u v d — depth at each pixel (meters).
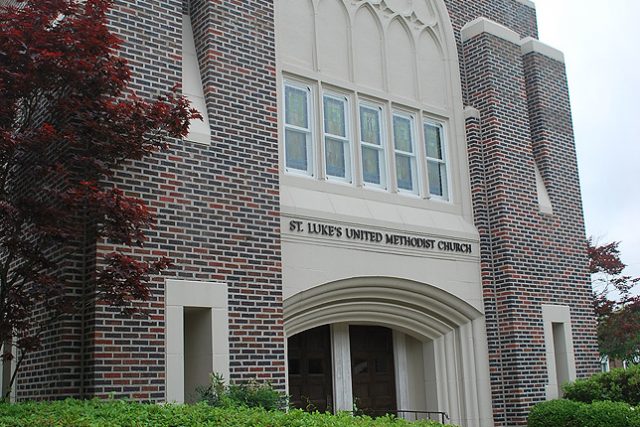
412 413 15.98
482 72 17.75
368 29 16.34
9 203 9.48
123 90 11.35
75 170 10.77
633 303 24.58
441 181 17.17
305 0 15.30
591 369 17.88
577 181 19.11
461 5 18.52
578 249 18.52
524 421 16.09
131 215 9.71
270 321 12.52
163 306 11.33
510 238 16.92
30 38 9.59
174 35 12.47
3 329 9.59
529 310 16.88
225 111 12.79
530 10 20.44
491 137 17.38
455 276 16.25
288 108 14.59
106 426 7.38
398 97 16.47
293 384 14.66
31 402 9.34
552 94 19.25
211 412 8.40
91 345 10.61
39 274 9.87
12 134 9.30
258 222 12.76
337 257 14.18
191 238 11.86
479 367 16.28
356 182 15.23
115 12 11.84
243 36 13.38
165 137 11.70
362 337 16.12
